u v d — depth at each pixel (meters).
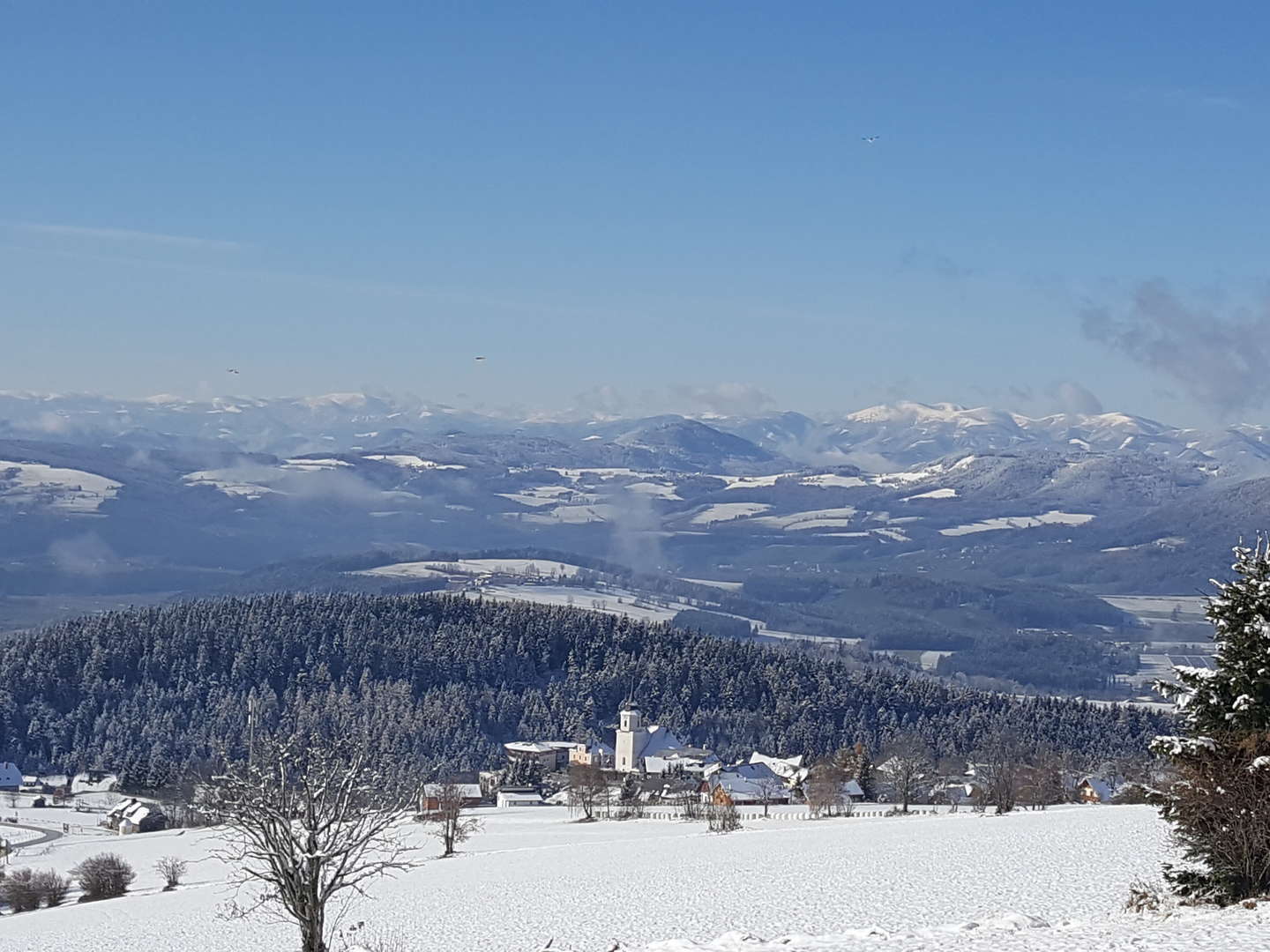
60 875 102.44
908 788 147.12
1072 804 136.62
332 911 66.81
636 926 52.72
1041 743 191.00
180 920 70.31
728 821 108.94
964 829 85.75
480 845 105.56
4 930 74.19
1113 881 51.75
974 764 182.62
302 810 34.09
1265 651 32.81
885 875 60.97
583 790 147.75
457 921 59.59
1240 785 32.50
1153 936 27.88
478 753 194.25
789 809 145.38
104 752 191.62
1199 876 33.88
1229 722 33.50
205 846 118.94
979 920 35.34
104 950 62.34
